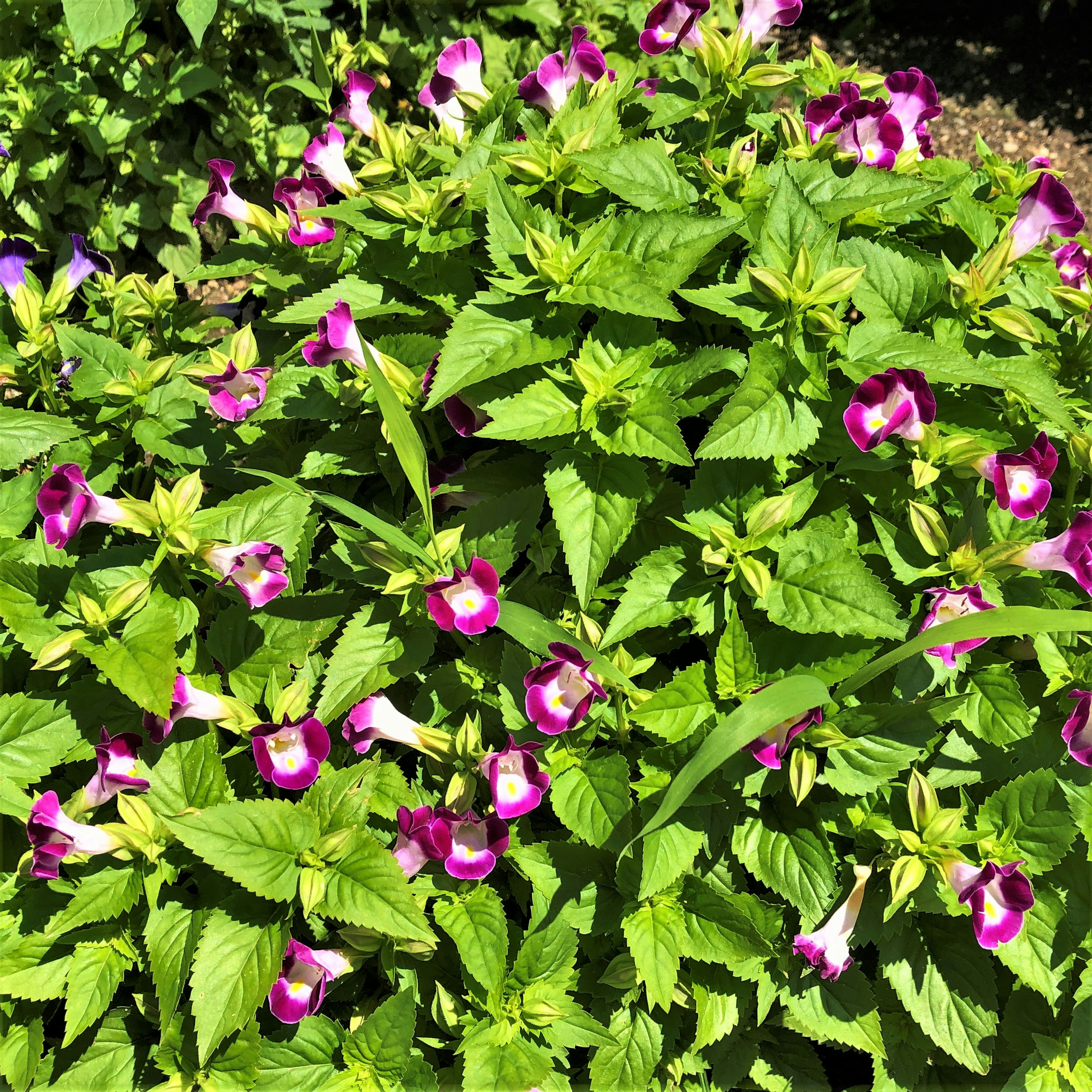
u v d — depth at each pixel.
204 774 0.42
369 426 0.46
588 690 0.40
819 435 0.43
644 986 0.43
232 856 0.39
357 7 0.94
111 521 0.42
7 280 0.49
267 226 0.51
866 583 0.40
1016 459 0.41
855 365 0.42
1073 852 0.43
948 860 0.40
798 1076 0.47
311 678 0.45
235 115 0.88
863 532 0.44
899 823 0.42
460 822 0.41
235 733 0.45
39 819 0.39
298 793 0.44
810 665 0.41
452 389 0.40
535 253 0.42
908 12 1.34
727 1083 0.46
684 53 0.50
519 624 0.40
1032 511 0.41
